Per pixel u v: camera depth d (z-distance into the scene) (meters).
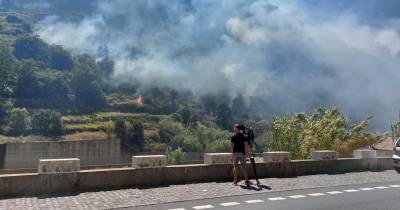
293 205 9.91
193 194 11.27
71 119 110.25
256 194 11.38
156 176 12.73
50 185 11.12
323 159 16.47
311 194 11.49
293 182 13.75
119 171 12.11
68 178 11.34
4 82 114.06
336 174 16.12
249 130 14.70
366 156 17.72
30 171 16.25
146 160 12.60
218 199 10.58
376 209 9.53
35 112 105.62
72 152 64.88
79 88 126.31
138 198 10.61
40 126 101.44
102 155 67.19
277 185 13.05
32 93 118.31
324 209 9.49
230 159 14.10
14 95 116.12
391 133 27.30
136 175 12.39
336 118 23.67
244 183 13.39
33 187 10.91
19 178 10.72
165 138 110.00
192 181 13.34
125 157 69.75
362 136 23.80
